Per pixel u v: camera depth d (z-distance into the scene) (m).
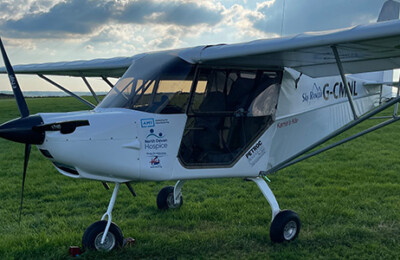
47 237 4.50
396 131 15.42
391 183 7.41
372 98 7.30
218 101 4.37
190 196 6.84
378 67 4.80
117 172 3.91
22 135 3.61
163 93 4.10
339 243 4.45
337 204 5.95
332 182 7.70
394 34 3.22
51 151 3.70
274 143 4.85
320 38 3.54
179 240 4.50
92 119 3.80
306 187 7.23
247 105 4.55
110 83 6.46
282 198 6.49
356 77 6.94
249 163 4.59
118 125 3.85
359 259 4.02
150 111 4.01
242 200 6.34
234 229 4.86
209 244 4.42
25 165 4.03
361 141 13.13
